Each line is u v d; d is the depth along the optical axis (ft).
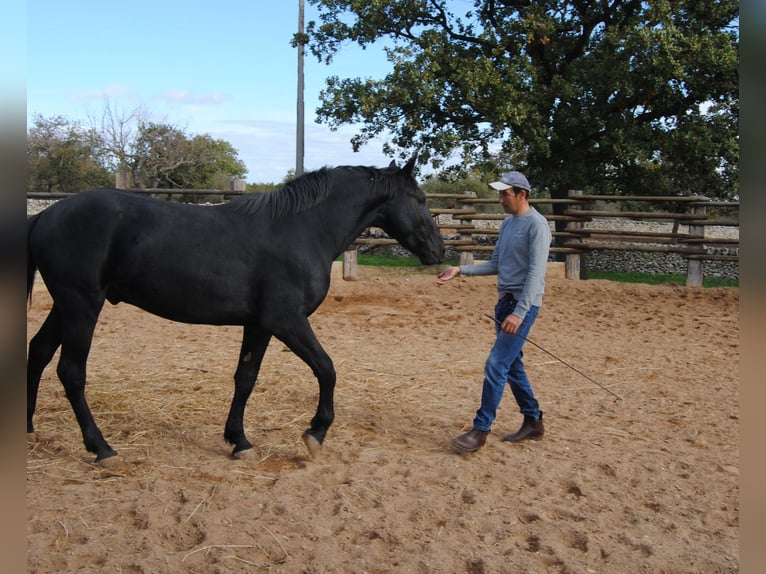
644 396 19.20
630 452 14.60
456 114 53.83
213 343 24.95
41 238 12.38
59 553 9.61
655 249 41.57
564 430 16.10
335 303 34.50
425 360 23.02
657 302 35.63
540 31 49.60
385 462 13.74
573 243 42.78
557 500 12.07
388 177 14.37
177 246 12.54
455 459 13.99
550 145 53.67
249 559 9.65
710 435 15.96
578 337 27.43
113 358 22.02
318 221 13.60
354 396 18.51
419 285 38.78
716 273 54.03
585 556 10.02
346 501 11.66
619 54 46.85
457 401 18.39
